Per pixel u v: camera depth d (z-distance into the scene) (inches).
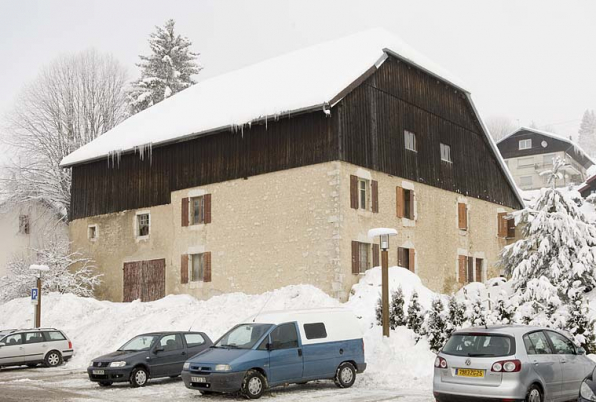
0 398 505.7
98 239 1194.0
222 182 1007.6
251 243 956.0
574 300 637.9
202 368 496.4
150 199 1115.9
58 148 1605.6
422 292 861.8
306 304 810.2
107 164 1199.6
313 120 914.7
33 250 1381.6
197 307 884.0
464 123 1201.4
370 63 955.3
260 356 498.3
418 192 1043.9
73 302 1075.3
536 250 876.0
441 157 1118.4
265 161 959.0
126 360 580.4
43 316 1037.8
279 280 916.6
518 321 626.8
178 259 1054.4
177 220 1064.8
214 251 1001.5
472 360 394.9
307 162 912.9
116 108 1772.9
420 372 576.4
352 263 880.9
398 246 979.9
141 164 1141.1
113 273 1158.3
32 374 701.3
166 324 842.2
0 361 743.7
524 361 388.5
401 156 1016.2
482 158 1243.8
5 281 1263.5
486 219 1221.7
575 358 431.2
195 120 1070.4
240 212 976.9
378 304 688.4
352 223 892.0
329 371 536.7
